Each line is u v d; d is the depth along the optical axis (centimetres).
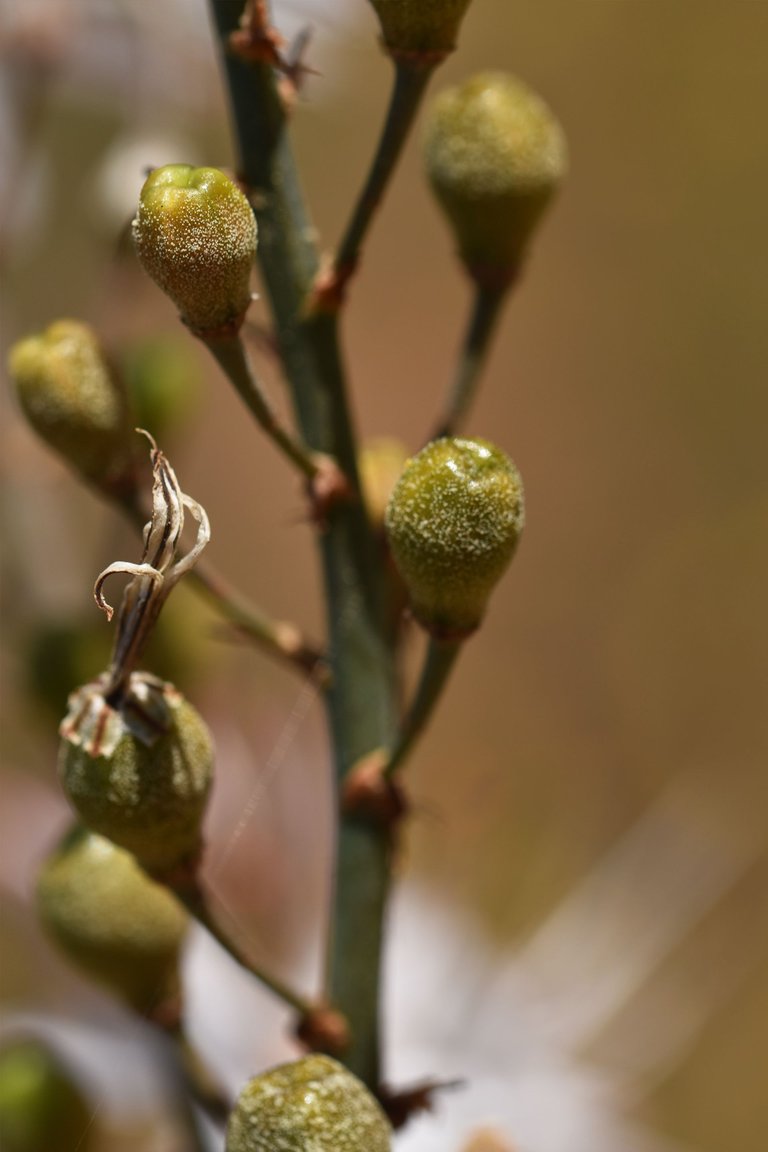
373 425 56
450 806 33
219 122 29
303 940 27
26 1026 25
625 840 29
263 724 27
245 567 51
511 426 56
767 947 44
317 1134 19
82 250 27
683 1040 28
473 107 22
